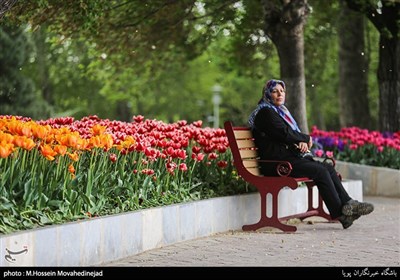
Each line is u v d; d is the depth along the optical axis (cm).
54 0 1434
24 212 895
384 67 2152
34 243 831
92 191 1014
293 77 1702
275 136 1244
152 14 1891
